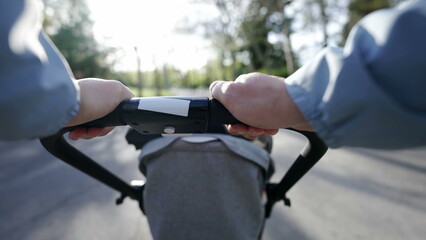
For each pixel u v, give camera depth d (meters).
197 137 0.83
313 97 0.43
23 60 0.35
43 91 0.37
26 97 0.35
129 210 2.84
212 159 0.83
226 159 0.83
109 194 3.21
